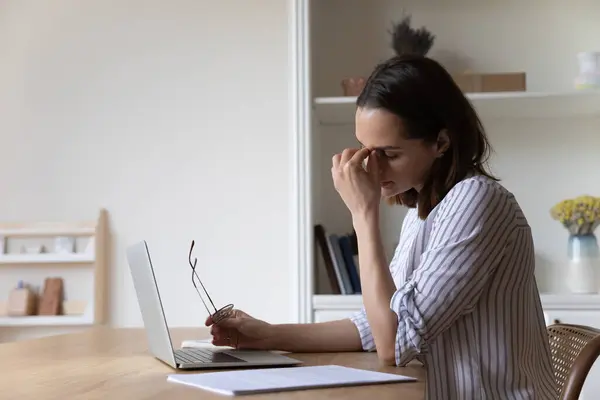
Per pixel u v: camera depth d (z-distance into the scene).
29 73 3.02
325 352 1.44
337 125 2.86
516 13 2.81
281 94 2.90
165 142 2.94
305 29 2.51
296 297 2.46
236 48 2.93
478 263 1.20
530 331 1.30
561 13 2.80
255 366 1.16
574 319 2.39
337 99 2.52
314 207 2.59
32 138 3.00
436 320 1.18
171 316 2.87
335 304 2.44
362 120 1.32
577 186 2.77
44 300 2.89
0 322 2.87
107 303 2.90
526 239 1.29
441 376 1.25
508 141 2.80
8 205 2.98
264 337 1.44
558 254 2.75
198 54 2.95
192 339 1.70
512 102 2.57
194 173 2.91
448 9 2.84
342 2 2.88
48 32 3.02
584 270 2.51
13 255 2.90
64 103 2.99
